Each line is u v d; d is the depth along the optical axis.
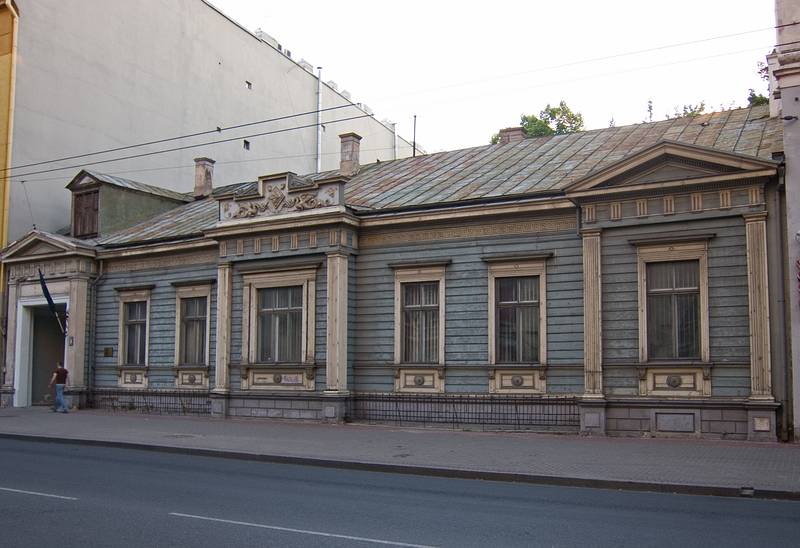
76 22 35.34
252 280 24.66
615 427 19.00
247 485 12.42
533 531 8.90
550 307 20.48
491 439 18.50
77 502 10.59
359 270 23.44
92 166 35.66
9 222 32.28
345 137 30.81
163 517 9.57
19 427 22.03
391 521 9.43
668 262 18.95
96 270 29.72
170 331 27.45
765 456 14.99
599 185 19.36
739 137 21.44
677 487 12.05
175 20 40.22
